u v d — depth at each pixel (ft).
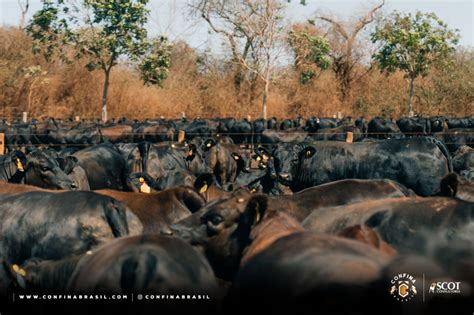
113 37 136.77
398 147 40.88
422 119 112.47
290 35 164.66
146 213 24.75
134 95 158.10
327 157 42.63
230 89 170.71
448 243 17.24
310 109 169.07
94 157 44.57
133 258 14.52
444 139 94.84
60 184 33.83
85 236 20.71
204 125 110.01
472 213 19.40
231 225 18.89
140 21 139.44
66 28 139.13
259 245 16.25
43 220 20.92
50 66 165.37
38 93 155.43
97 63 143.23
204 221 19.22
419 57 145.89
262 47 158.10
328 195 24.54
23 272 17.74
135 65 150.61
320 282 11.47
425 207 19.93
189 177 35.73
